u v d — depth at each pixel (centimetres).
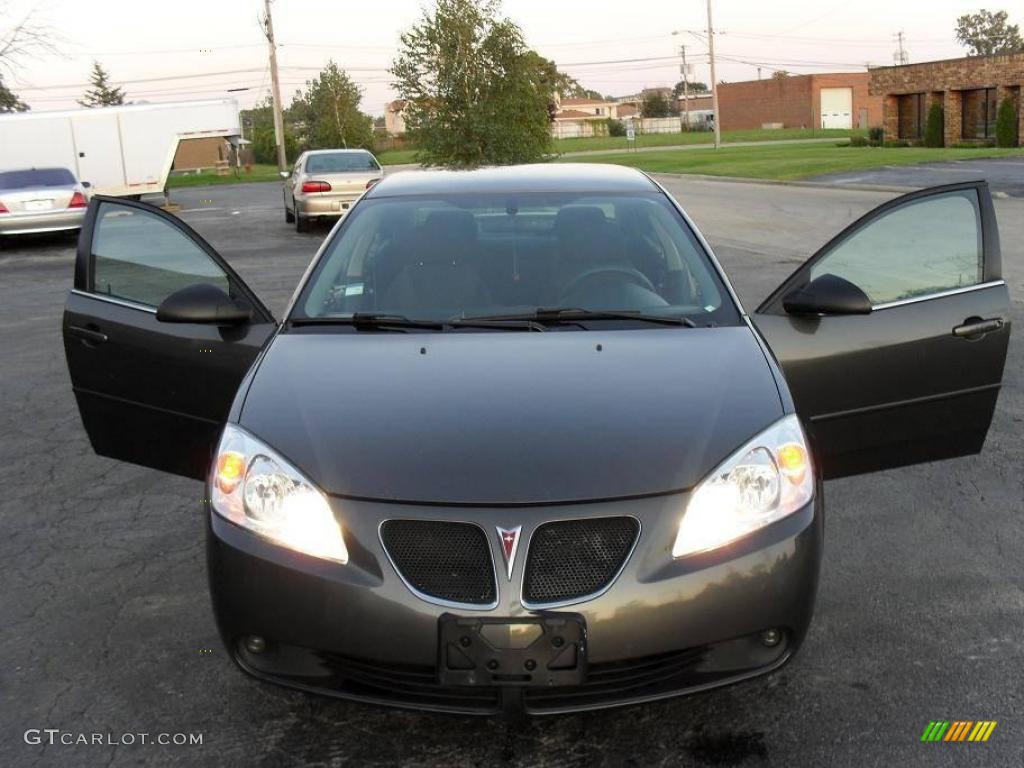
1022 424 576
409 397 298
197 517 470
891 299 379
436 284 379
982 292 379
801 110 9162
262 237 1812
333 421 288
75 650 346
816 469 291
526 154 2639
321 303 374
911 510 457
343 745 289
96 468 543
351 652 261
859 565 402
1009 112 3991
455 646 255
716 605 261
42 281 1326
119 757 285
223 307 354
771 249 1402
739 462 273
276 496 272
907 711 299
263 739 292
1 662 339
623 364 316
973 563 401
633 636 257
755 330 348
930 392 378
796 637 275
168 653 343
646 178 456
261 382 314
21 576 408
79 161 2716
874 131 4728
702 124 10688
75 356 390
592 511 260
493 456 271
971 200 381
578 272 383
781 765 276
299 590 263
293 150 6625
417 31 2609
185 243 386
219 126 2828
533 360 320
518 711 258
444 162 2634
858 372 368
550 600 257
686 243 398
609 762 279
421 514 261
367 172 1839
